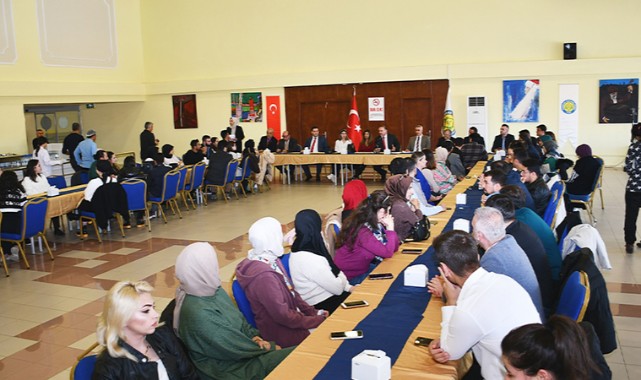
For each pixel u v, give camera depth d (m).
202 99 15.88
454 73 13.20
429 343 2.42
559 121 12.65
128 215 7.94
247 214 9.23
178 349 2.42
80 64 14.34
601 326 2.69
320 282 3.42
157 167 8.70
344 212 4.73
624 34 12.12
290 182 12.61
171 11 15.93
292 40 14.75
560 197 5.03
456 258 2.42
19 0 12.70
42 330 4.64
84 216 7.79
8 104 12.49
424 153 7.87
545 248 3.72
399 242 4.27
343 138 12.51
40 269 6.45
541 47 12.68
